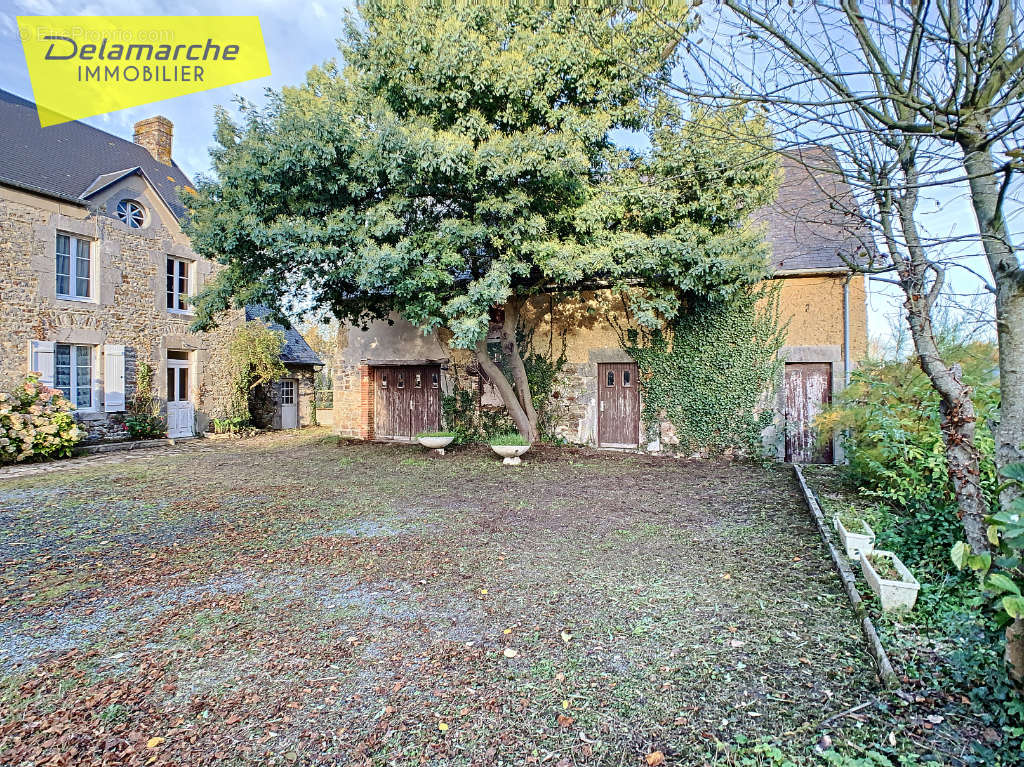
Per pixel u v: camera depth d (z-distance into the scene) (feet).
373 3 23.16
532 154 21.50
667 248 24.85
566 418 34.32
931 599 10.40
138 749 6.93
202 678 8.54
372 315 33.88
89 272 35.83
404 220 24.17
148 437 38.88
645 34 18.47
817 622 10.02
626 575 12.60
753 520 17.34
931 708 7.35
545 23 23.70
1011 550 6.82
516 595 11.52
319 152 21.76
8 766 6.59
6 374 30.86
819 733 6.92
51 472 27.53
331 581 12.45
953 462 10.87
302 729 7.27
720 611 10.59
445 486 23.36
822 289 28.32
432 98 23.32
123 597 11.69
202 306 28.40
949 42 6.30
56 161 35.94
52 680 8.54
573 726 7.23
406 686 8.22
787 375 29.58
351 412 42.16
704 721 7.27
